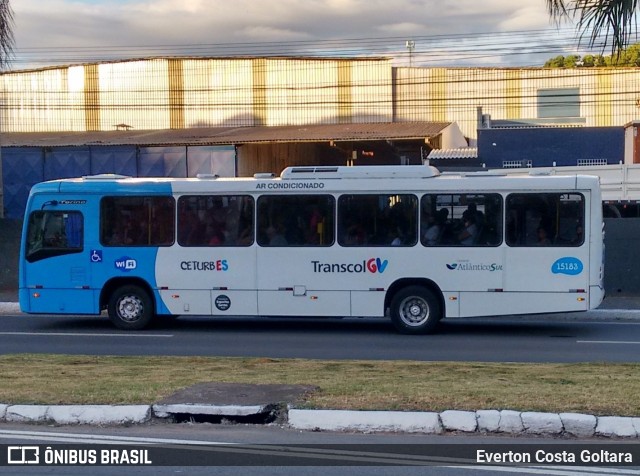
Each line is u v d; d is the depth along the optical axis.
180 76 47.22
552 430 7.92
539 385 9.49
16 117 49.16
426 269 15.94
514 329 17.05
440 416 8.10
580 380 9.87
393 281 16.05
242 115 46.62
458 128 41.94
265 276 16.36
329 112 45.91
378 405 8.48
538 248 15.62
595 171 26.83
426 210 15.98
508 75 45.50
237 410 8.45
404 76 45.81
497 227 15.76
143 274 16.72
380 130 38.66
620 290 21.77
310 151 40.59
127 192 16.73
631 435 7.82
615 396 8.77
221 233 16.53
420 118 45.97
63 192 16.95
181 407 8.52
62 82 48.53
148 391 9.22
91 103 48.31
